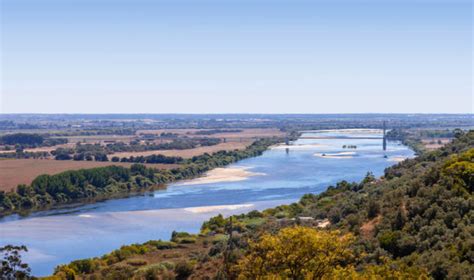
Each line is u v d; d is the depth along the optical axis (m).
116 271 73.50
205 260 73.12
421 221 55.06
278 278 35.59
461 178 63.00
